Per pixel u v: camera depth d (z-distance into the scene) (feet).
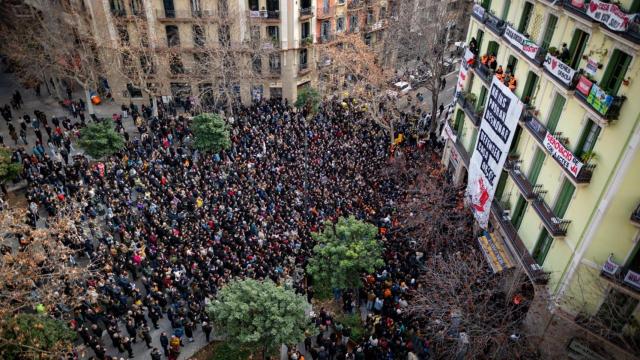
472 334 68.08
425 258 90.27
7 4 153.17
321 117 146.00
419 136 136.56
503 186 90.48
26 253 67.72
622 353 63.93
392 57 174.09
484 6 98.84
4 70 174.09
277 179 109.70
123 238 89.25
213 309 66.28
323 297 88.28
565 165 66.23
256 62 162.09
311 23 160.86
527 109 78.33
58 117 147.23
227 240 88.89
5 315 61.52
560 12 70.33
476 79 102.53
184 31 152.05
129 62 152.35
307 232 92.43
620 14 55.62
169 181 107.96
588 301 66.39
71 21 149.28
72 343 73.05
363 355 71.31
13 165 104.27
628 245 60.95
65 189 102.73
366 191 107.14
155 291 79.36
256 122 138.72
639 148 54.85
